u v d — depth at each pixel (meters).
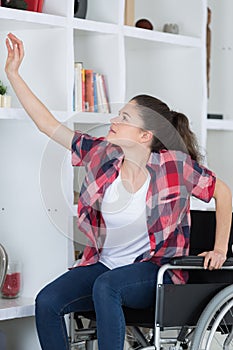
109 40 3.81
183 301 3.01
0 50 3.67
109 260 3.17
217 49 4.88
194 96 4.33
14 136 3.63
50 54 3.57
